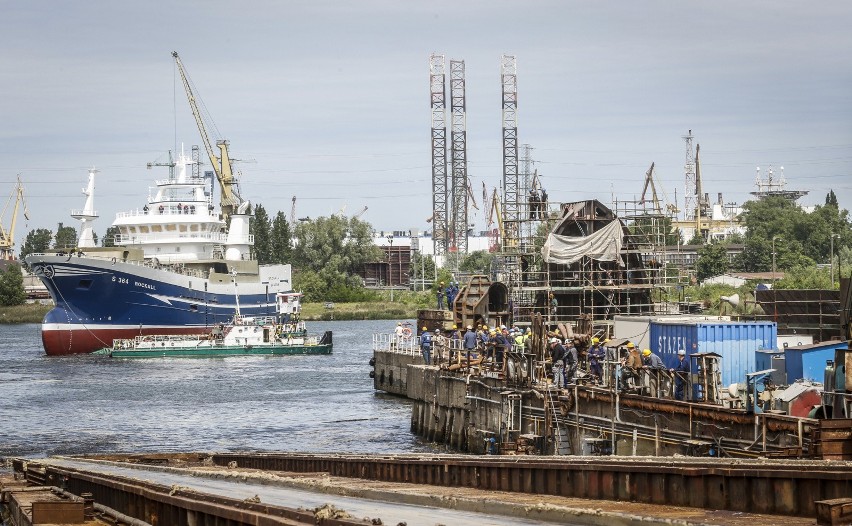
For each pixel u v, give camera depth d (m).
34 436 123.12
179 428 129.12
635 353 81.81
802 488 38.72
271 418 138.00
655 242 158.75
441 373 117.88
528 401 93.44
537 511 40.31
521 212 169.62
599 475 48.50
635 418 77.56
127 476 59.84
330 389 172.25
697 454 68.25
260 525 34.91
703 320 105.00
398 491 50.75
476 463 58.16
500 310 162.88
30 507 50.25
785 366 85.06
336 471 74.62
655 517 35.94
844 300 99.56
